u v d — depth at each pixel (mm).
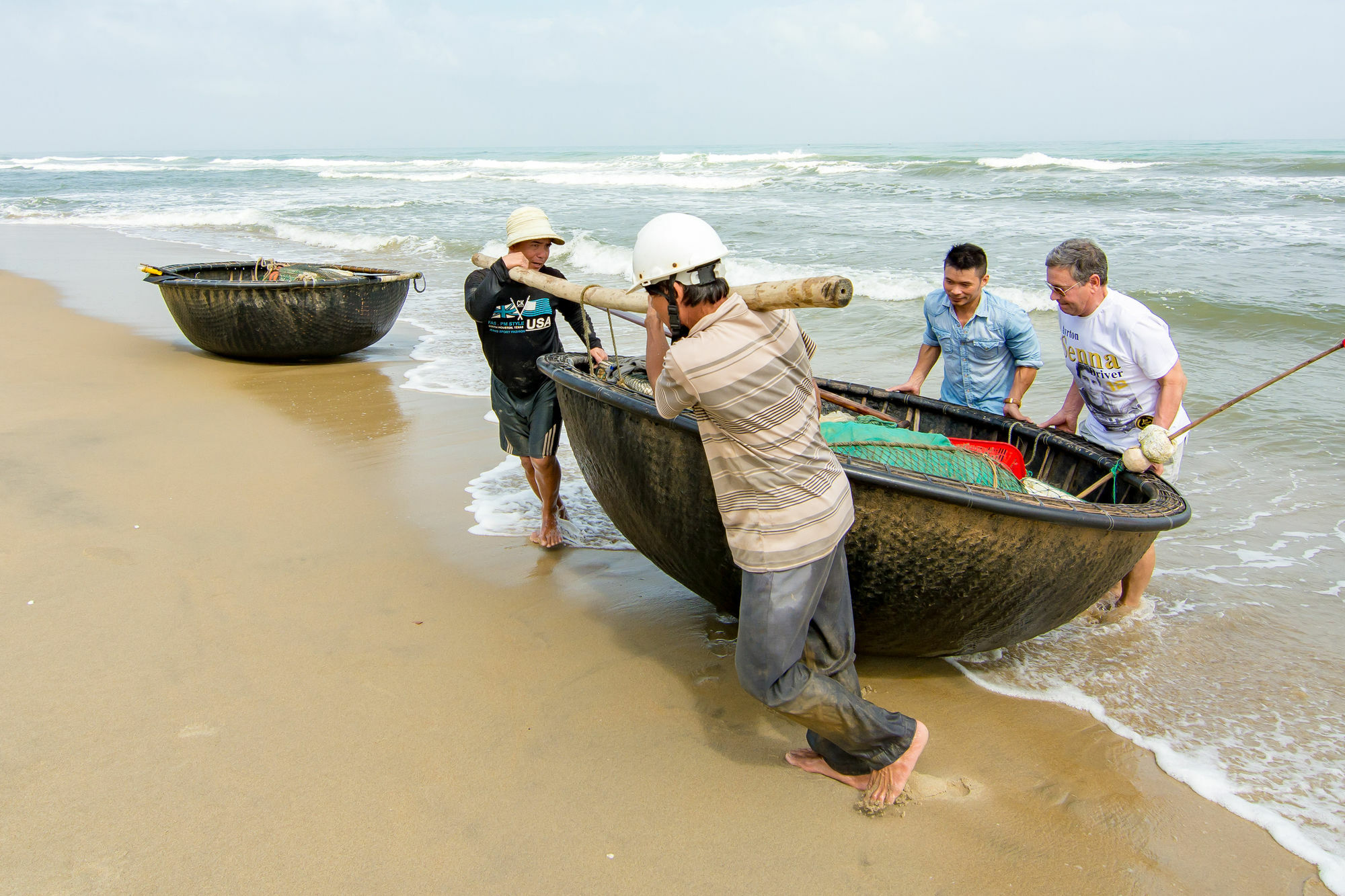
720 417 2406
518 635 3822
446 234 18266
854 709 2639
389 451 6188
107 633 3727
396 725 3166
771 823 2742
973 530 2906
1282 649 3869
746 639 2598
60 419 6742
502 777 2906
